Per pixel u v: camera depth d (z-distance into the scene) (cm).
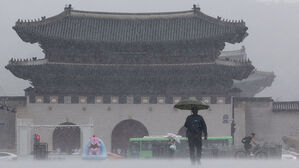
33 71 17575
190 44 17725
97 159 7419
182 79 17962
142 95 17950
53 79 17800
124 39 17900
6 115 17100
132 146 13788
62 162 6500
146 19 18662
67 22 18225
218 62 17575
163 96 17938
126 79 17975
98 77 17850
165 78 17938
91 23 18388
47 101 17800
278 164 5603
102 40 17725
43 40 17675
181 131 18350
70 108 17825
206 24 18025
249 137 8712
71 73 17738
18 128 14225
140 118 17900
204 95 17938
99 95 17888
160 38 17862
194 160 4778
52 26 17900
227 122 17825
